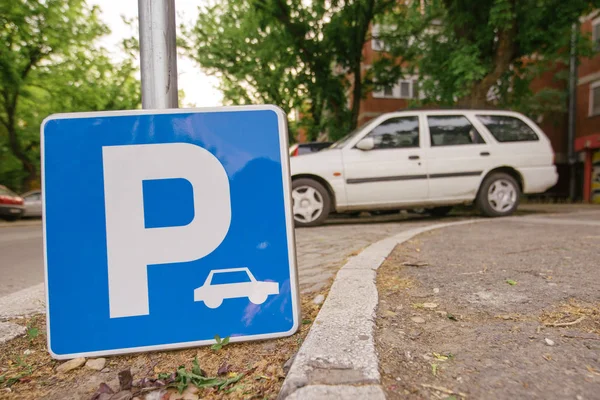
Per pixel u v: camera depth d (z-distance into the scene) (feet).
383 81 49.44
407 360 4.35
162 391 4.14
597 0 26.66
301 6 41.27
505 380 3.92
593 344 4.67
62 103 62.59
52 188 5.03
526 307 5.94
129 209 5.12
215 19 51.39
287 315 5.27
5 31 51.65
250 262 5.27
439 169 19.27
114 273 5.03
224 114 5.42
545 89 57.67
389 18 46.83
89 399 4.16
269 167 5.43
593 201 53.83
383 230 16.39
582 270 7.97
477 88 28.37
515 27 26.94
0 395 4.28
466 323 5.42
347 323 5.16
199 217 5.23
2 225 38.75
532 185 20.22
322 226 19.01
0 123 64.59
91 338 4.93
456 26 29.66
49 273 4.94
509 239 12.16
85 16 56.18
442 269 8.45
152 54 5.65
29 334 5.79
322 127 55.11
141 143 5.21
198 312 5.12
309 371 3.89
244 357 4.86
